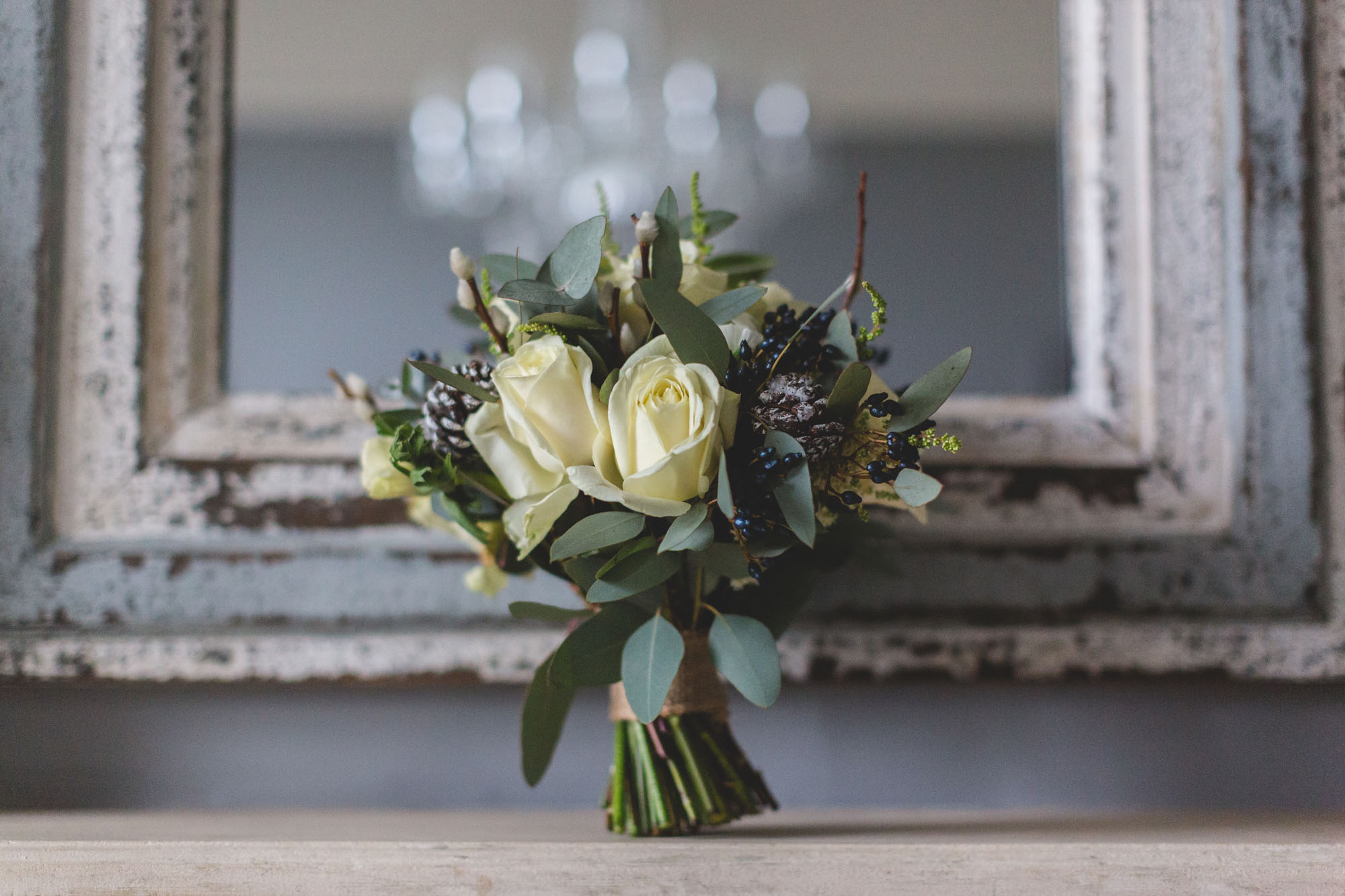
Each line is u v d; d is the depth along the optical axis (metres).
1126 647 1.09
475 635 1.10
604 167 3.17
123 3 1.14
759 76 3.06
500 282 1.02
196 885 0.93
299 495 1.12
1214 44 1.15
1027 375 1.19
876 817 1.07
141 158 1.13
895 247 3.04
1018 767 1.11
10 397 1.11
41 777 1.10
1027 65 1.26
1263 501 1.12
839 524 1.00
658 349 0.95
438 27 2.99
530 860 0.93
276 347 1.56
